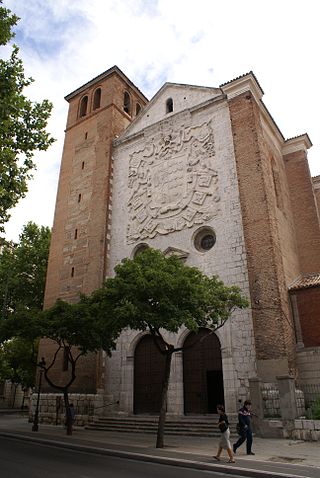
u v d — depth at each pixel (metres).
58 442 17.48
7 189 18.56
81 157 36.34
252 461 12.10
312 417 17.83
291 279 25.39
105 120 36.44
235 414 20.58
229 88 28.77
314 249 28.83
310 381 20.84
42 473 10.48
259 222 23.59
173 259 19.05
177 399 23.25
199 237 26.61
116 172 33.66
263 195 24.05
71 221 33.75
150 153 31.78
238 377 21.36
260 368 20.53
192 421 20.84
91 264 30.47
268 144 29.16
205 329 23.98
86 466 11.82
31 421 29.38
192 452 14.01
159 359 25.42
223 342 22.41
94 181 33.88
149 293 16.45
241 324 22.25
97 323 19.45
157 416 23.64
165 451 14.28
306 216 30.09
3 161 17.77
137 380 25.95
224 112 28.91
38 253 45.28
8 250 46.62
